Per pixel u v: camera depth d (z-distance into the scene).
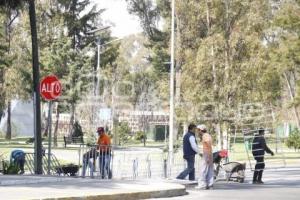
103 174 24.08
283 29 49.16
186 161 25.48
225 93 42.03
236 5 43.06
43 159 27.27
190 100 43.12
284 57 48.03
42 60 60.94
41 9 67.06
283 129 60.44
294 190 22.77
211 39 42.41
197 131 26.31
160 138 81.19
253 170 29.84
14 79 64.38
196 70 42.97
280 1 50.78
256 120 40.91
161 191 19.12
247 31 42.56
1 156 28.67
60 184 19.72
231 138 44.78
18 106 80.69
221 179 27.58
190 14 45.12
